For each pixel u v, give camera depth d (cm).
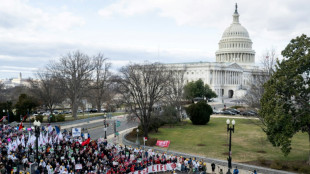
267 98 3544
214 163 3591
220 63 17975
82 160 3047
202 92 12825
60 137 3938
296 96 3372
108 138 5350
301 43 3397
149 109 5131
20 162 3075
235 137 5331
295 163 3475
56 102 8325
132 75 5459
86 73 8531
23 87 12231
